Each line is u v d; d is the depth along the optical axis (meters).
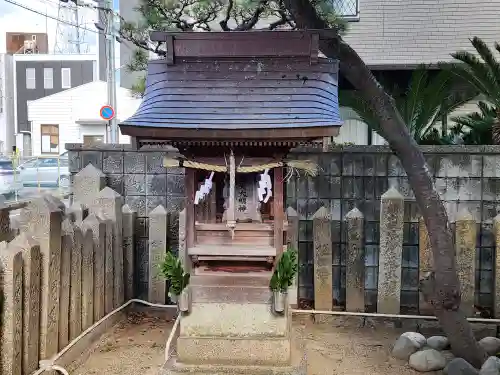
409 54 11.38
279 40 4.43
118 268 6.09
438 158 6.39
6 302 3.79
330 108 4.15
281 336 4.25
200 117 4.02
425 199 4.85
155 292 6.45
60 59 29.64
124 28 7.65
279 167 4.30
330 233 6.20
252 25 6.95
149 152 6.77
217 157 4.29
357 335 5.91
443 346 5.25
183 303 4.25
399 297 6.12
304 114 4.04
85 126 25.70
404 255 6.42
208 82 4.38
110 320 5.78
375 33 11.40
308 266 6.57
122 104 23.98
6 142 30.09
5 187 16.50
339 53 4.75
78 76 29.78
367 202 6.51
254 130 3.83
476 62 8.39
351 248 6.18
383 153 6.44
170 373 4.16
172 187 6.75
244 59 4.49
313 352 5.34
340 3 11.33
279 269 4.15
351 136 11.42
